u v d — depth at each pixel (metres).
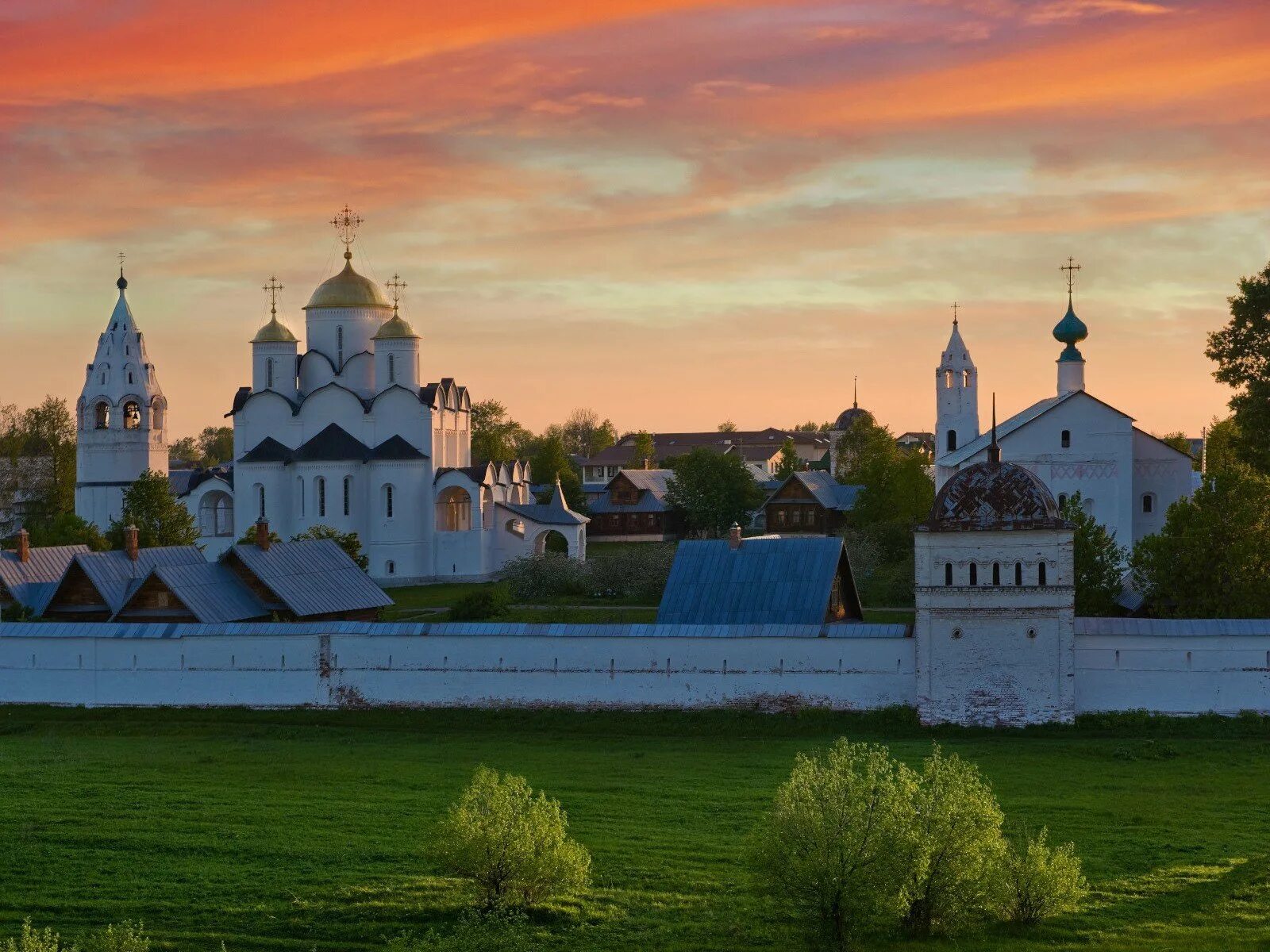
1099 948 35.41
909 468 119.69
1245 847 42.97
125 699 67.38
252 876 41.53
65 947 36.34
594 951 35.75
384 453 122.88
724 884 40.19
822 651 61.47
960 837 36.28
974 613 59.12
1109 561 71.00
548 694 63.78
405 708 64.94
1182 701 58.78
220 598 73.31
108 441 139.00
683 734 60.84
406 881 40.88
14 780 53.53
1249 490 66.62
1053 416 92.81
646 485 163.75
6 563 81.75
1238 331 86.62
